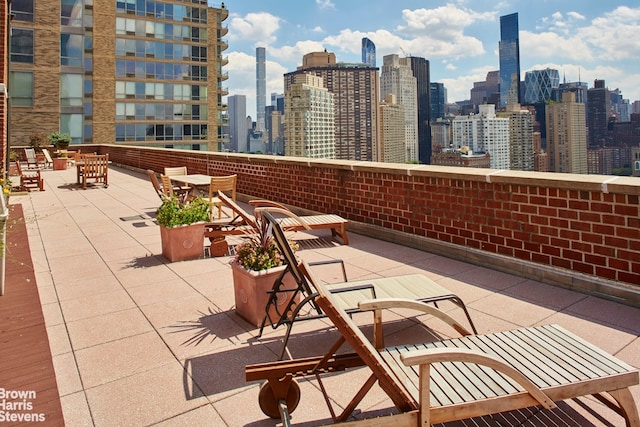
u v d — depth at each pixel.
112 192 14.46
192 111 67.00
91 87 57.75
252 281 4.16
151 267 6.21
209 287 5.34
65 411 2.91
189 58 66.12
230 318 4.41
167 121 64.62
